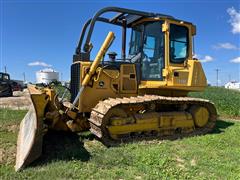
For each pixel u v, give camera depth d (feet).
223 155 22.62
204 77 29.63
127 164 20.17
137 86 28.12
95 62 25.55
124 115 25.31
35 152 19.16
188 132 28.71
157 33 28.14
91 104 26.25
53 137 26.07
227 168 19.86
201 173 19.04
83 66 25.95
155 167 19.62
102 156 21.24
